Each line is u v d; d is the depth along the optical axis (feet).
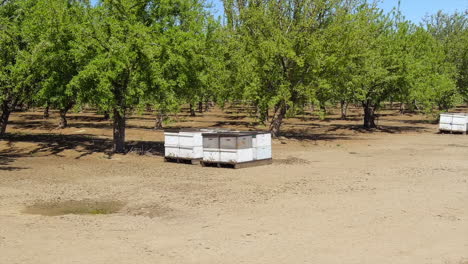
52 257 28.96
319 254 29.35
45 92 78.18
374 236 33.27
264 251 29.99
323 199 45.34
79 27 72.49
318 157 78.07
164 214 40.06
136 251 30.12
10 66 76.69
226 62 102.73
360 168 65.62
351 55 101.96
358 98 121.29
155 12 80.12
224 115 182.80
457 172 61.36
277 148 91.30
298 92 102.17
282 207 42.14
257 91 100.42
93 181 56.29
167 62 74.18
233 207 42.29
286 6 104.53
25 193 49.03
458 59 168.04
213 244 31.50
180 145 72.08
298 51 100.42
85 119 155.02
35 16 77.20
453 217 38.42
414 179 56.34
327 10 106.22
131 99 74.49
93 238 33.04
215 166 68.23
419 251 29.96
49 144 89.56
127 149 86.02
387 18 136.67
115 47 70.28
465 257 28.81
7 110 95.14
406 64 126.11
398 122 162.50
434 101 147.13
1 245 31.32
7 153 80.53
